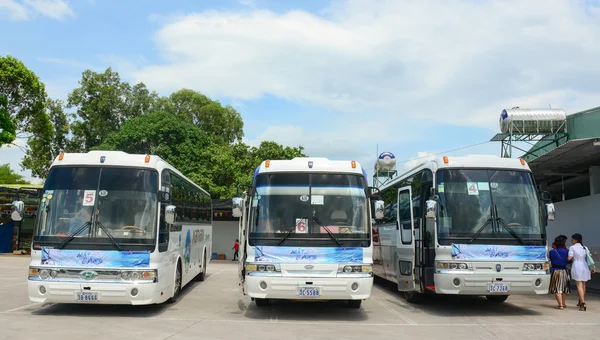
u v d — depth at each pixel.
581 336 8.47
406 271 12.85
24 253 33.19
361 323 9.62
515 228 10.46
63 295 9.36
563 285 11.77
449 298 13.59
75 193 9.91
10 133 24.75
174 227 11.81
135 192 10.04
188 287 16.06
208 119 43.50
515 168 10.98
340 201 9.95
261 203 9.92
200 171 33.62
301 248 9.52
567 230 19.45
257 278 9.41
